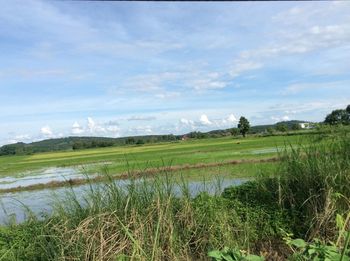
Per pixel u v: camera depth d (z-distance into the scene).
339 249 4.18
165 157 35.78
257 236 6.86
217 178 9.59
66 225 6.06
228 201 7.48
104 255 5.56
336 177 7.00
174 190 7.16
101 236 5.66
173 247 6.02
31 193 19.73
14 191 21.45
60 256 5.68
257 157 25.77
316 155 7.65
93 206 6.31
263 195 7.71
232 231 6.66
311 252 3.80
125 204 6.39
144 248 5.76
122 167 26.41
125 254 5.73
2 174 39.00
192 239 6.53
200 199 7.27
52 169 40.53
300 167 7.55
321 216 6.54
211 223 6.61
